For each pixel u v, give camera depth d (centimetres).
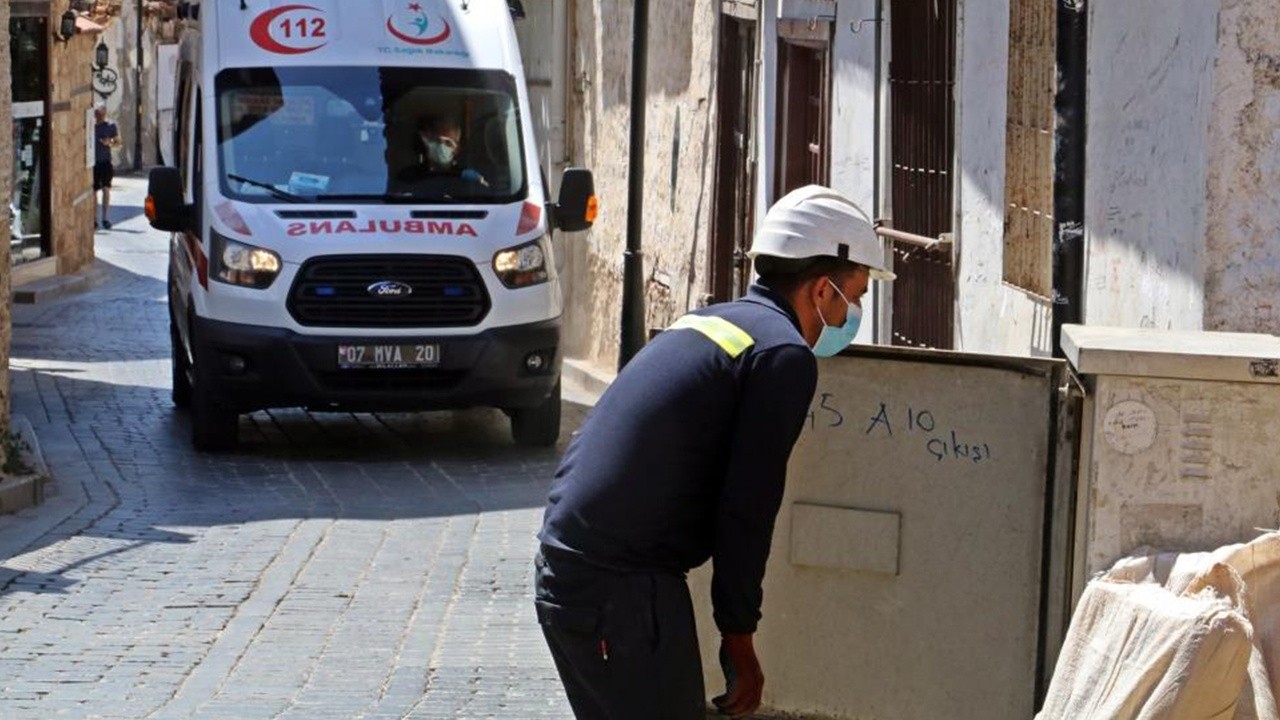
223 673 822
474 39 1625
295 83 1579
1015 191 1148
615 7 2250
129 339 2492
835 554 566
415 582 1021
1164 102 873
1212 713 496
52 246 3216
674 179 2048
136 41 6034
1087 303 979
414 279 1493
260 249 1491
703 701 484
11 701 772
